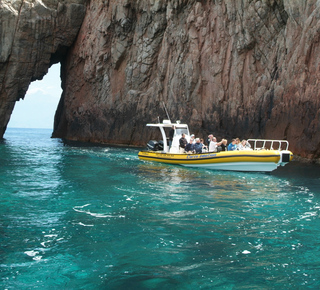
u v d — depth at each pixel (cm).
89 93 3519
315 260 489
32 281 425
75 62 3647
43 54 3441
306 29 1791
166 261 483
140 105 2945
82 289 407
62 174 1245
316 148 1677
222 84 2403
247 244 548
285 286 415
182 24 2703
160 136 2817
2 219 666
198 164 1464
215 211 744
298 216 711
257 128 2103
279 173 1330
